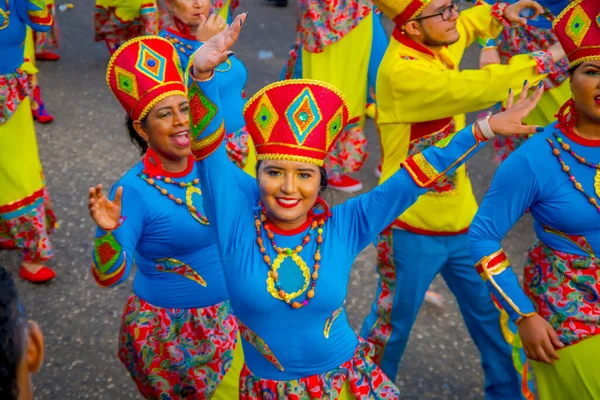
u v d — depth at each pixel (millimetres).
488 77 3182
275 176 2305
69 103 6738
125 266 2730
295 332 2422
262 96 2264
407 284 3447
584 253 2664
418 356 4020
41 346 1497
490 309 3436
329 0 5105
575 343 2684
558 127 2664
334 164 5504
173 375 3104
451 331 4215
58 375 3875
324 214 2438
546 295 2736
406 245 3396
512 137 4930
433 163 2396
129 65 2879
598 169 2604
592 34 2486
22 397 1397
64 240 4965
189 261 3023
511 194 2682
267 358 2457
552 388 2803
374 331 3568
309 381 2471
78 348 4062
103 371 3910
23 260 4551
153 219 2920
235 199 2418
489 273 2746
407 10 3240
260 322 2416
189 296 3055
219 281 3064
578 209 2611
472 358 4020
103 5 6934
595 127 2604
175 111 2887
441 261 3410
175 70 2975
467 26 3643
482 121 2381
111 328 4223
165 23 6984
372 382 2553
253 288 2377
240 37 8125
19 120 4305
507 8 3619
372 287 4613
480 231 2764
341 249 2428
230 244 2408
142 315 3072
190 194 2957
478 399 3730
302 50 5348
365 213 2439
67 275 4641
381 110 3447
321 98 2264
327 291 2395
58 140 6148
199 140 2326
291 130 2256
